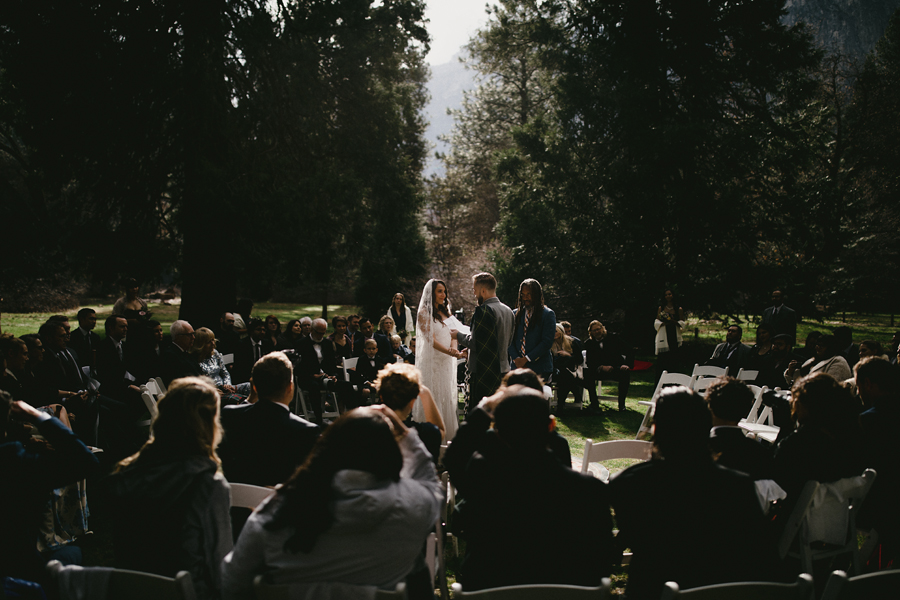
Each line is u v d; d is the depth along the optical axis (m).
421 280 24.86
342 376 8.61
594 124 18.19
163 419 2.36
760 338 8.82
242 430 3.01
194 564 2.31
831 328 26.09
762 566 2.25
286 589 1.91
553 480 2.21
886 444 3.41
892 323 27.83
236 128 13.88
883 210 27.19
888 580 1.90
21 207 14.58
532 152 18.83
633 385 12.82
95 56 12.39
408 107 19.14
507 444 2.30
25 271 15.52
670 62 17.84
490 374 5.64
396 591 1.82
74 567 1.96
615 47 17.69
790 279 17.77
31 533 2.63
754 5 17.33
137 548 2.34
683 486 2.25
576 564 2.21
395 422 2.33
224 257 13.58
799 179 23.09
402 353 9.47
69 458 2.61
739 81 18.72
